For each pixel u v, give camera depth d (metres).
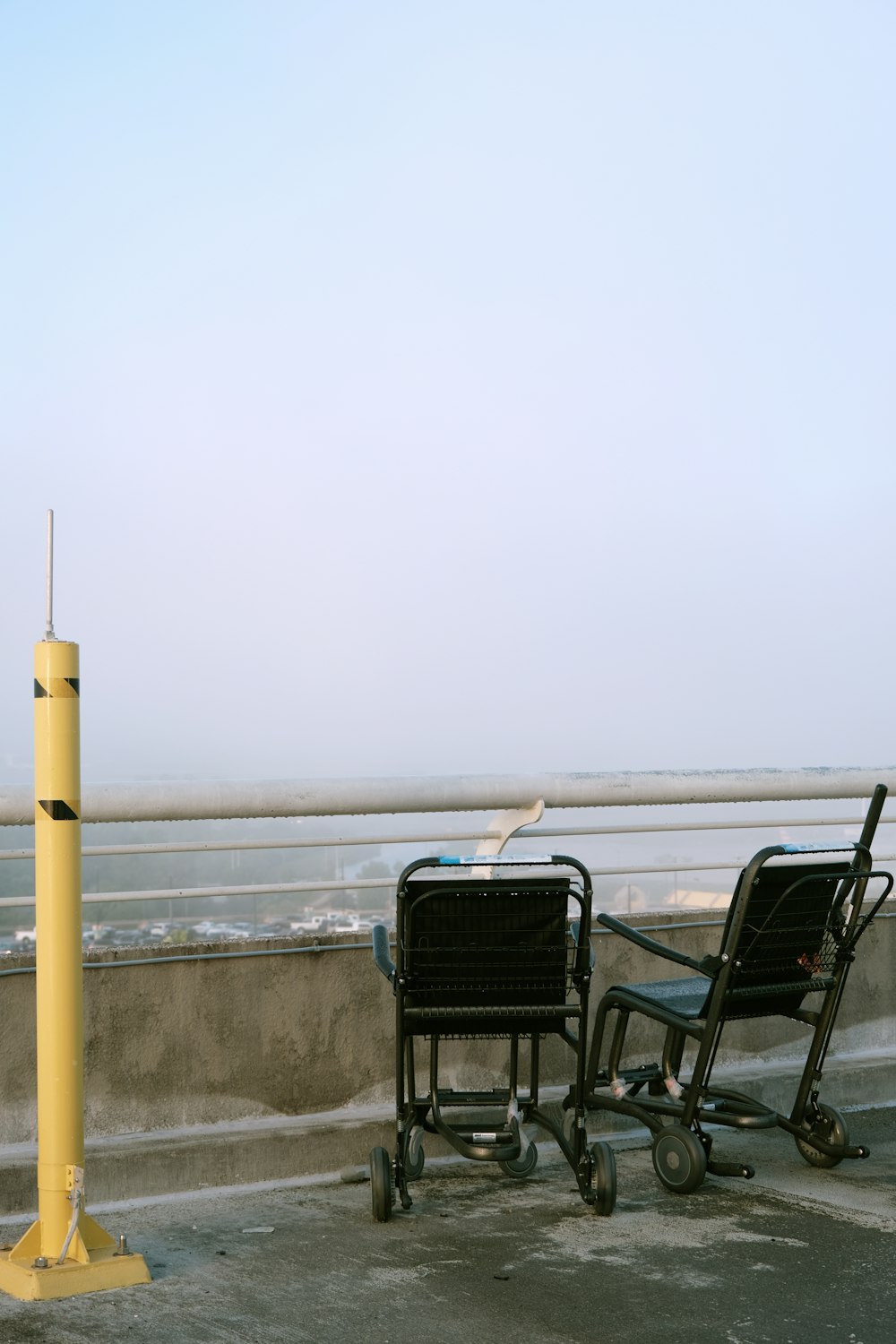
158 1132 4.95
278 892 5.27
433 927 4.52
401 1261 4.07
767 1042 6.28
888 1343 3.45
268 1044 5.16
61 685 3.90
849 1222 4.47
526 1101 4.85
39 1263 3.77
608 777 5.79
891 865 6.93
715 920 6.21
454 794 5.42
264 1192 4.85
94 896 5.00
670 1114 4.95
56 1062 3.87
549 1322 3.58
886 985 6.62
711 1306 3.70
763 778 6.20
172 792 4.92
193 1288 3.82
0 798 4.61
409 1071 4.75
